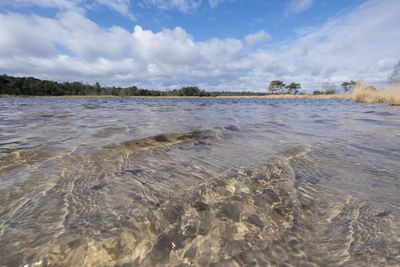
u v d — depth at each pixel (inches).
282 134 127.6
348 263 31.7
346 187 55.4
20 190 51.2
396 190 53.5
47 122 164.6
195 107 423.8
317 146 96.8
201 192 51.8
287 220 41.6
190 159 78.5
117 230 37.7
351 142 104.9
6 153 79.3
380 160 76.6
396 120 191.9
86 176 61.1
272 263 32.3
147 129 136.6
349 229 38.8
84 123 161.0
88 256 32.0
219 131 135.9
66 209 43.7
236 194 51.0
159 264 31.7
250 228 39.3
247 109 376.5
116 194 50.7
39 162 70.9
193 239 36.5
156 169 67.9
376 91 537.0
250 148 94.6
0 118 189.9
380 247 34.4
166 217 41.7
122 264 31.3
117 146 93.1
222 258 33.2
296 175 62.9
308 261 32.4
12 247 33.1
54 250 32.7
